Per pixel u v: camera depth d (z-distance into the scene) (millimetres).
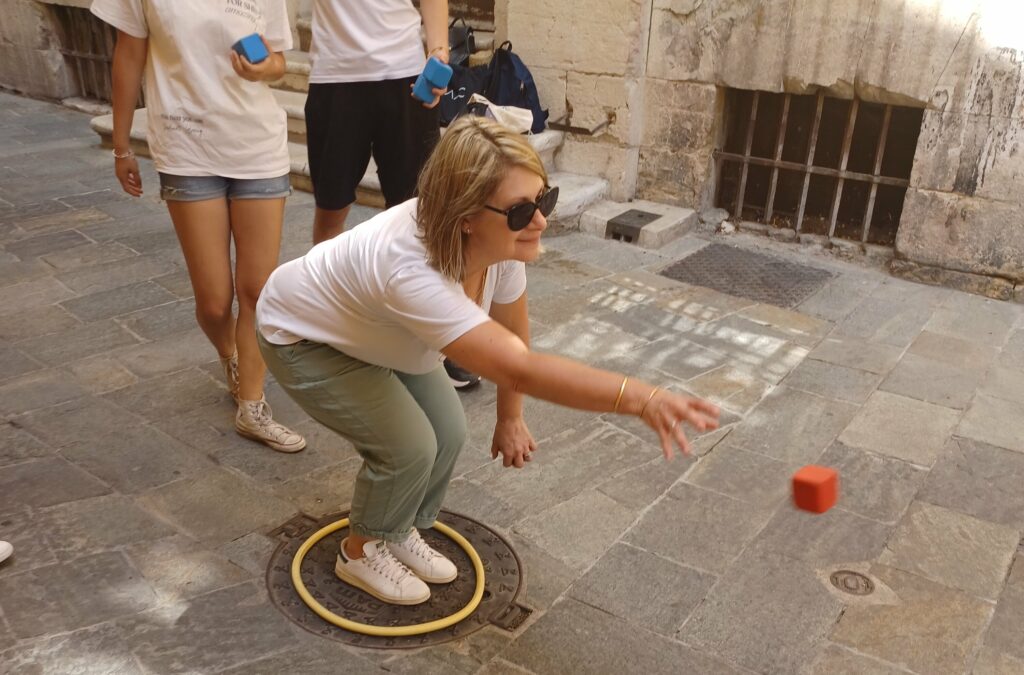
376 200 6328
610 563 2795
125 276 4938
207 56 2945
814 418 3732
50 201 6184
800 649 2465
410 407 2299
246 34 2977
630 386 1736
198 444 3344
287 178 3244
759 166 6219
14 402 3586
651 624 2537
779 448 3496
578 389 1766
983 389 4031
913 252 5352
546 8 6133
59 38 9164
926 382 4078
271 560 2717
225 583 2605
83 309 4512
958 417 3773
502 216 1798
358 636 2432
